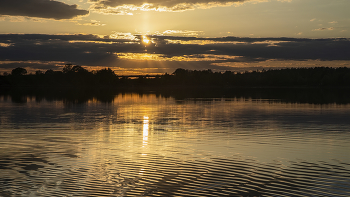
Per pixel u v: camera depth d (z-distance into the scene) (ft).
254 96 390.83
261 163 63.98
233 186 50.47
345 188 49.49
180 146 80.33
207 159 66.95
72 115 160.97
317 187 49.98
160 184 51.26
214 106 225.56
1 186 50.26
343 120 137.08
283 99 317.83
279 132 103.45
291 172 57.77
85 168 59.98
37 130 108.37
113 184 51.24
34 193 47.47
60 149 76.59
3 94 447.83
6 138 92.12
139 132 103.60
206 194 47.29
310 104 241.55
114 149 76.59
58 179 53.57
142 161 65.05
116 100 307.99
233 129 110.42
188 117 151.12
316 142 86.07
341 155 70.95
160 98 348.79
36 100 304.71
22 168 60.03
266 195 46.85
